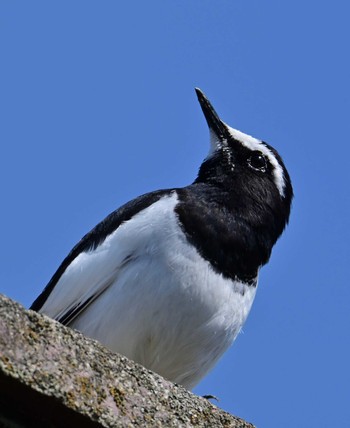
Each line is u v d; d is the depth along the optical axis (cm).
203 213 1267
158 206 1265
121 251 1233
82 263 1264
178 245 1219
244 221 1300
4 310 724
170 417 780
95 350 766
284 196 1428
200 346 1233
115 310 1214
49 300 1277
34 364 719
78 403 729
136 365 788
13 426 726
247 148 1462
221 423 807
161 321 1202
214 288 1219
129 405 760
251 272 1270
